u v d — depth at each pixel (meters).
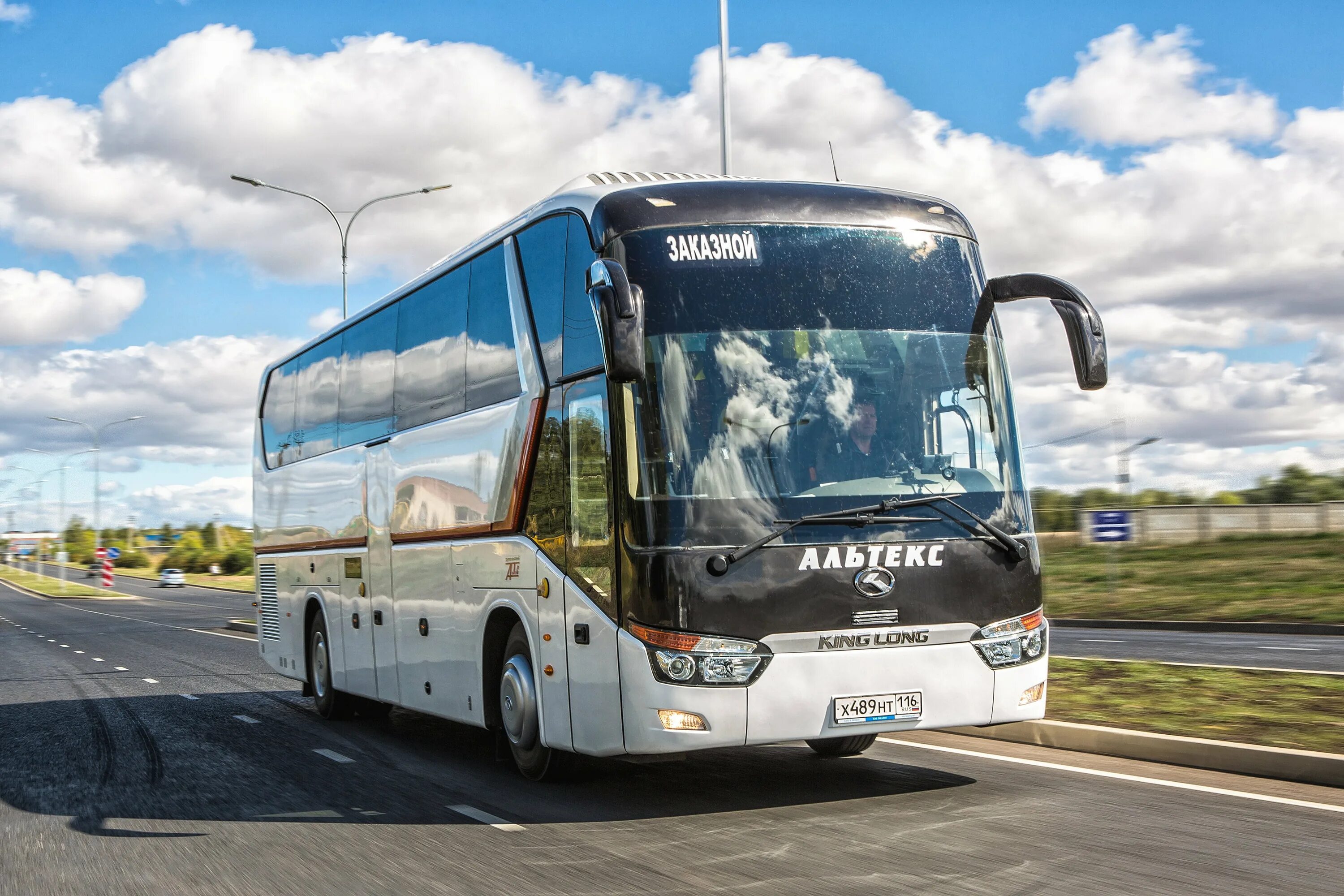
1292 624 23.12
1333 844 6.14
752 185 7.84
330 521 13.05
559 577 7.91
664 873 6.07
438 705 10.12
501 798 8.28
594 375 7.61
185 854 7.00
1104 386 7.57
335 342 13.30
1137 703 10.62
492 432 9.11
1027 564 7.52
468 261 9.87
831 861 6.15
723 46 20.50
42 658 25.95
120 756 10.93
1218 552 37.38
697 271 7.44
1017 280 7.88
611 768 9.18
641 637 6.96
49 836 7.62
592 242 7.67
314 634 13.77
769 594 6.94
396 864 6.54
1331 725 9.03
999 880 5.67
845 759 9.21
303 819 7.87
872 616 7.07
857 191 8.02
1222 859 5.91
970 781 8.14
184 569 136.00
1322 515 39.16
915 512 7.26
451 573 9.80
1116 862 5.93
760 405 7.21
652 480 7.04
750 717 6.86
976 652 7.29
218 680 18.86
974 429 7.62
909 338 7.63
